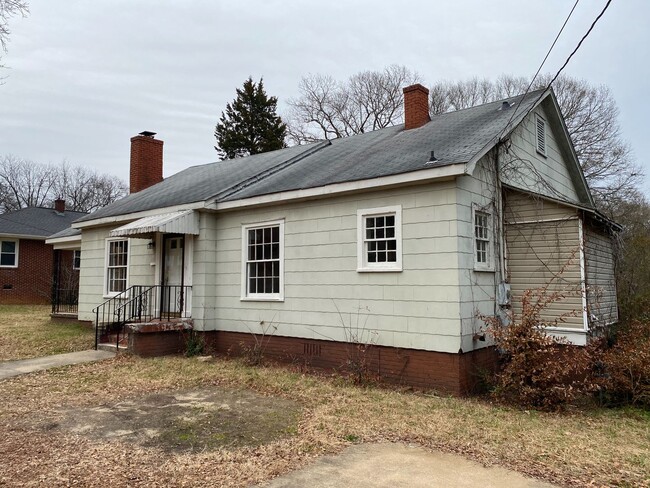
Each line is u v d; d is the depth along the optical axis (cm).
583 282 943
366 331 886
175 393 761
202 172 1691
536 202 1013
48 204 5519
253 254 1120
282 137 4091
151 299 1307
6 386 793
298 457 484
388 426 591
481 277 859
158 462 467
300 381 849
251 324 1097
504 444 532
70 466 454
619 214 2312
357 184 879
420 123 1263
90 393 752
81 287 1584
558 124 1286
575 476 444
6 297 2375
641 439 573
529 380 735
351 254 918
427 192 820
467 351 787
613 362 758
